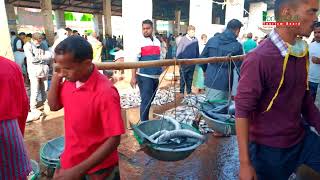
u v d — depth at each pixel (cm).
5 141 165
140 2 848
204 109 364
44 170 301
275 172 170
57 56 147
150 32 449
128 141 431
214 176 334
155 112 585
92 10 2209
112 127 154
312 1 148
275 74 153
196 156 385
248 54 159
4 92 163
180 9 2291
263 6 1689
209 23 1064
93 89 154
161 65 314
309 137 177
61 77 162
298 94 162
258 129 169
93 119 159
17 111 172
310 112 182
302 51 156
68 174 149
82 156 166
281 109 162
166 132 261
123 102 661
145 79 448
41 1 1352
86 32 2139
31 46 577
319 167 170
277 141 165
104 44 1462
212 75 450
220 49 437
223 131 316
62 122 535
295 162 175
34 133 476
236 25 440
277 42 152
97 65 256
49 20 1360
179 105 641
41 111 597
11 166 170
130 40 867
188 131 268
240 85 157
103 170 172
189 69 727
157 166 357
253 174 152
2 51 543
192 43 729
